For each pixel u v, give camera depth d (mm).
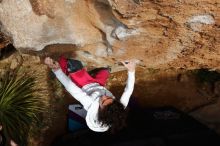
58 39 4242
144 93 5926
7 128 5098
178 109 5875
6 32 4461
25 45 4344
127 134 5398
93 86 3959
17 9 4027
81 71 4066
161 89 5977
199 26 3754
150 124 5559
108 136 5340
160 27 3816
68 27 4109
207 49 4141
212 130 5609
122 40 4059
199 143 5492
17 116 5129
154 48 4168
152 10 3586
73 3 3887
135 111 5699
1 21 4309
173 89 6016
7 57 5438
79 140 5312
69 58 4480
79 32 4168
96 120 3799
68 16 4008
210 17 3631
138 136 5391
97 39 4242
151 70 5715
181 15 3623
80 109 5379
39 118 5555
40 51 4414
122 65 4957
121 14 3676
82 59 4555
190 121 5668
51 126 5625
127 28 3871
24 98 5191
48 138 5586
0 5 4102
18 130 5203
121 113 3713
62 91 5680
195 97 6074
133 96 5840
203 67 4715
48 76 5555
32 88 5324
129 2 3553
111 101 3691
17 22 4141
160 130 5512
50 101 5609
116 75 5609
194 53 4258
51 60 3898
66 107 5691
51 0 3875
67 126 5457
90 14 3963
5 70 5426
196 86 6055
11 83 5184
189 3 3482
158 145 5363
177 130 5527
